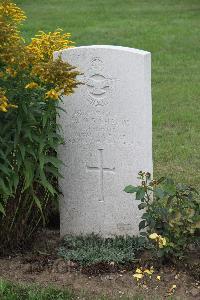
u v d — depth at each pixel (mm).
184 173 4461
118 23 10109
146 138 3338
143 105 3305
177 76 7203
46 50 3385
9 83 3111
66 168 3463
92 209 3471
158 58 8047
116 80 3320
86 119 3396
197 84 6836
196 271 3141
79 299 2990
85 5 11875
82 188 3463
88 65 3342
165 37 9109
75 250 3348
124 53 3281
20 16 3236
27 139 3168
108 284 3094
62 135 3428
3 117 3146
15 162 3162
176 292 3031
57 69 3020
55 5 11945
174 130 5355
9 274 3176
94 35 9258
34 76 3135
